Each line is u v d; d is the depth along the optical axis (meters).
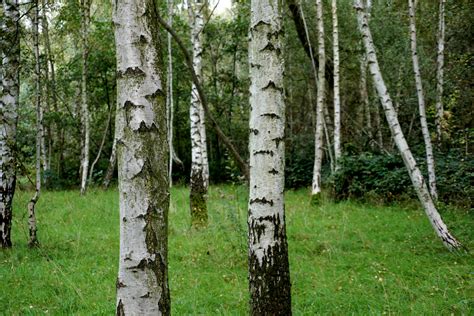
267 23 4.19
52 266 6.79
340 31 19.33
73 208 12.56
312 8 19.53
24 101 18.88
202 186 10.11
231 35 23.45
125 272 2.28
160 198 2.31
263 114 4.21
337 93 15.26
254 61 4.25
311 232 9.62
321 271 6.54
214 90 24.23
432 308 4.99
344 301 5.36
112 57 20.70
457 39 15.30
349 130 19.84
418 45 17.36
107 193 16.83
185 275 6.52
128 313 2.27
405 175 13.53
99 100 23.17
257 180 4.25
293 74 21.83
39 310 5.18
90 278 6.34
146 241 2.27
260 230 4.24
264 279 4.23
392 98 17.61
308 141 21.39
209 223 9.80
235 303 5.42
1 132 8.02
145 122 2.29
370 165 14.37
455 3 15.03
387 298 5.28
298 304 5.34
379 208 12.68
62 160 22.95
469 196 11.49
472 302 5.05
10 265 6.98
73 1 16.61
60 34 17.77
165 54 21.56
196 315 5.00
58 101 25.23
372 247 8.14
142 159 2.28
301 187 19.95
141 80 2.30
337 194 14.62
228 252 7.62
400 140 7.90
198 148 10.37
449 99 14.32
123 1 2.32
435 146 15.05
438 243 8.19
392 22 17.16
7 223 8.05
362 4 8.06
